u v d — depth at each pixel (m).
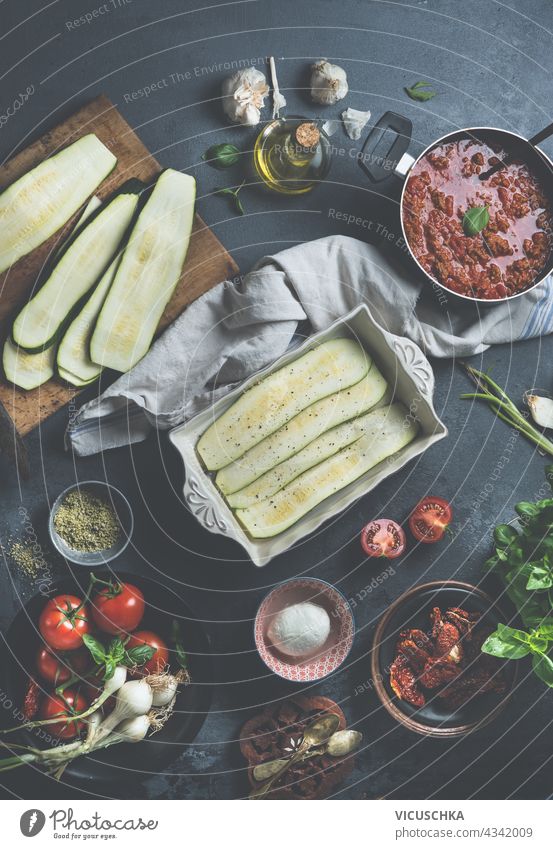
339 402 1.24
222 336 1.24
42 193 1.22
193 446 1.22
